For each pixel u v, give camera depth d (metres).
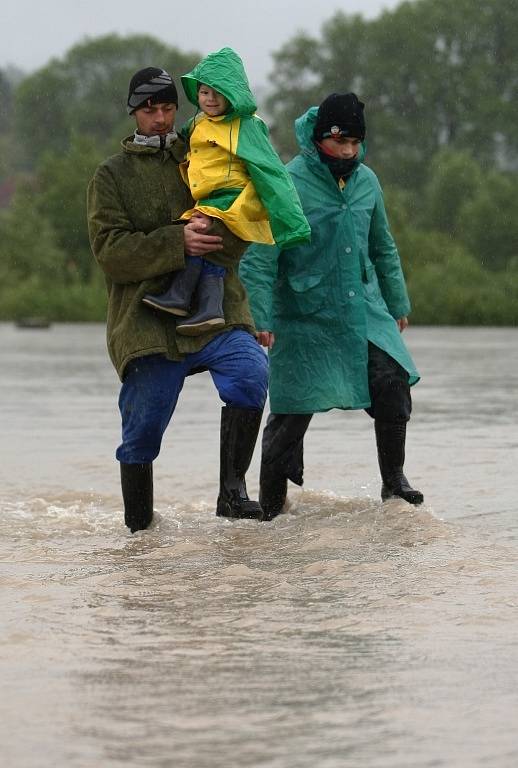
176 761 8.39
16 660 10.86
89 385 48.94
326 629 11.88
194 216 17.59
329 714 9.34
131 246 17.61
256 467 25.70
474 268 165.50
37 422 34.22
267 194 17.64
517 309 147.75
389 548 16.36
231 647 11.25
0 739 8.88
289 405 20.20
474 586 13.73
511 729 9.02
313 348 20.25
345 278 20.23
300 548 16.52
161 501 21.25
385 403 20.16
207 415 35.84
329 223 20.19
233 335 18.38
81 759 8.47
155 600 13.23
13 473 24.58
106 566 15.45
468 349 79.81
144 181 18.05
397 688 9.97
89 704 9.61
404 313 21.27
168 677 10.31
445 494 21.05
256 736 8.87
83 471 24.86
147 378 18.17
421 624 12.02
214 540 17.36
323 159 20.23
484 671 10.43
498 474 23.17
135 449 18.42
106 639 11.56
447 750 8.60
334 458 26.19
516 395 41.91
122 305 18.17
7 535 18.11
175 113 18.30
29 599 13.31
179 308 17.69
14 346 89.75
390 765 8.34
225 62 17.66
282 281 20.30
